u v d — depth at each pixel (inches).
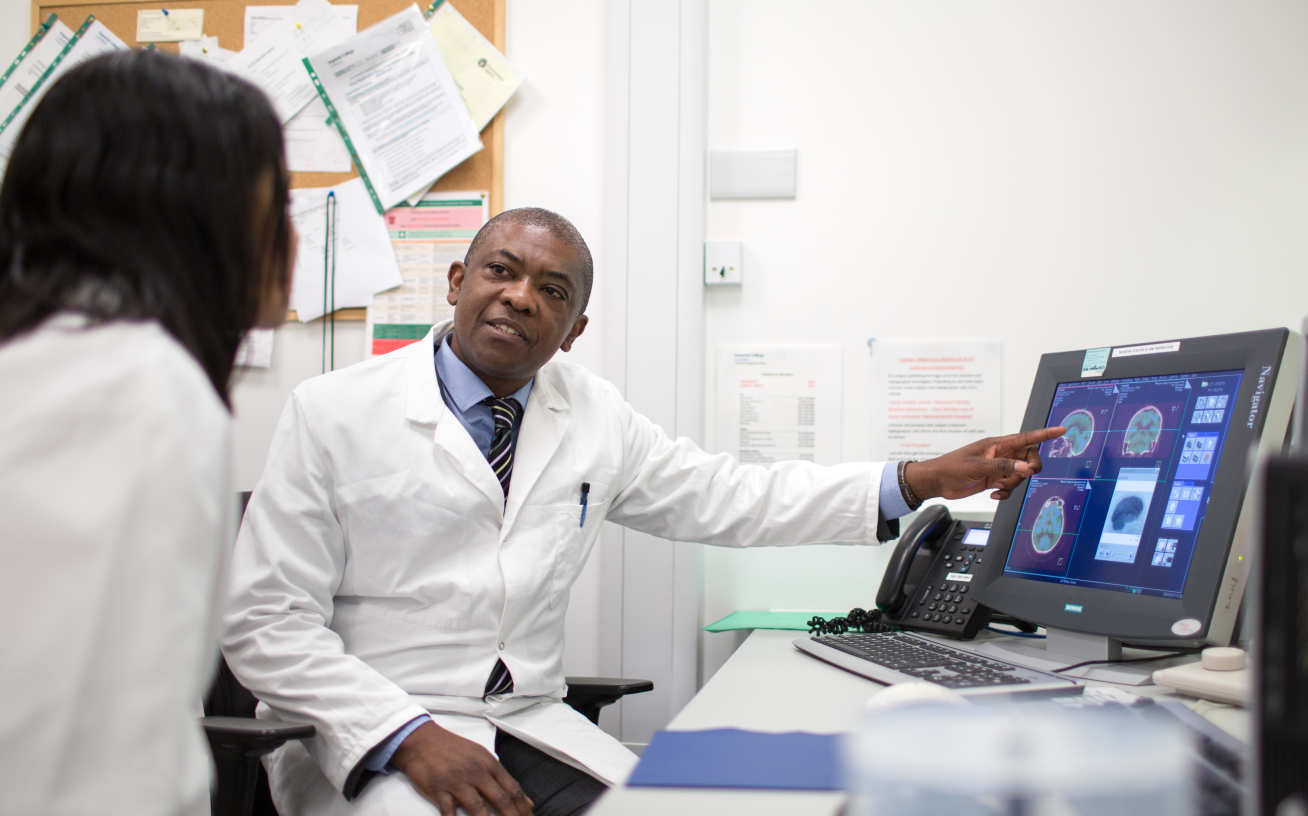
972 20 69.8
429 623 48.0
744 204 71.1
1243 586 38.1
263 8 75.3
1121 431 45.2
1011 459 48.6
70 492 20.2
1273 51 67.3
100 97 24.5
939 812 14.8
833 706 35.0
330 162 74.0
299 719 43.6
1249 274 67.1
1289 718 14.8
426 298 72.7
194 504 21.5
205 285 25.5
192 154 24.9
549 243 51.1
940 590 54.2
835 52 70.7
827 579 68.7
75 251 23.7
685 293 69.7
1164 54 68.3
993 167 69.4
